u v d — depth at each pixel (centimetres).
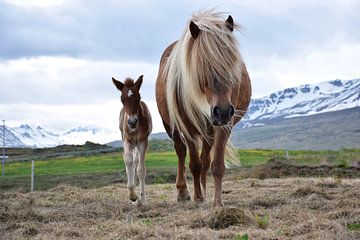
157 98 1013
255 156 4344
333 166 2412
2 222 799
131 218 779
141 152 1093
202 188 981
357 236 545
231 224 672
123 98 1073
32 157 5697
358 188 1050
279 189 1165
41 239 643
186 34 826
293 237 572
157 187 1538
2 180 2545
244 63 812
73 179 2583
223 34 769
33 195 1234
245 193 1133
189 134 912
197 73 767
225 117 736
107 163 4231
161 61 1040
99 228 698
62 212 868
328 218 682
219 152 814
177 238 588
